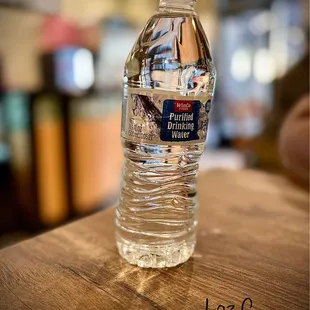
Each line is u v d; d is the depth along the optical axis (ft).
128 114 0.72
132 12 3.36
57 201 2.94
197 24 0.78
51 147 2.83
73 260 0.80
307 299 0.68
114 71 3.22
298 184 1.33
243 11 4.52
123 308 0.65
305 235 0.95
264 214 1.07
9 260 0.79
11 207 2.69
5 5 2.54
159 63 0.75
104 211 1.07
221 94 4.65
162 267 0.78
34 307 0.64
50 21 2.79
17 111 2.64
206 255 0.83
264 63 4.44
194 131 0.71
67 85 2.88
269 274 0.76
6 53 2.56
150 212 0.80
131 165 0.80
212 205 1.13
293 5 4.09
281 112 1.93
